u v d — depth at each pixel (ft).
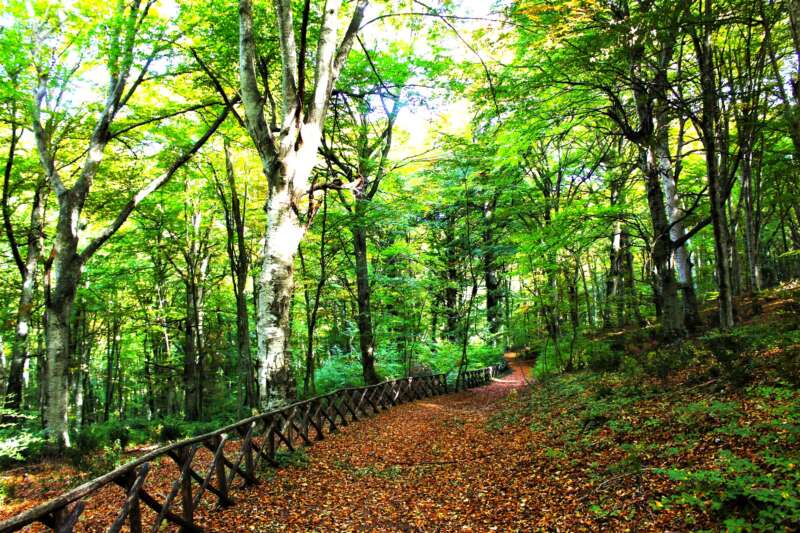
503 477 22.30
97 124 42.14
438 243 90.89
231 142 53.26
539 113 38.83
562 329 69.56
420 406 55.57
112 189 55.21
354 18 35.12
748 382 22.33
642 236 45.57
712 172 35.04
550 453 23.20
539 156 62.54
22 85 38.22
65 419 40.19
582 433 25.40
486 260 85.46
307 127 31.32
